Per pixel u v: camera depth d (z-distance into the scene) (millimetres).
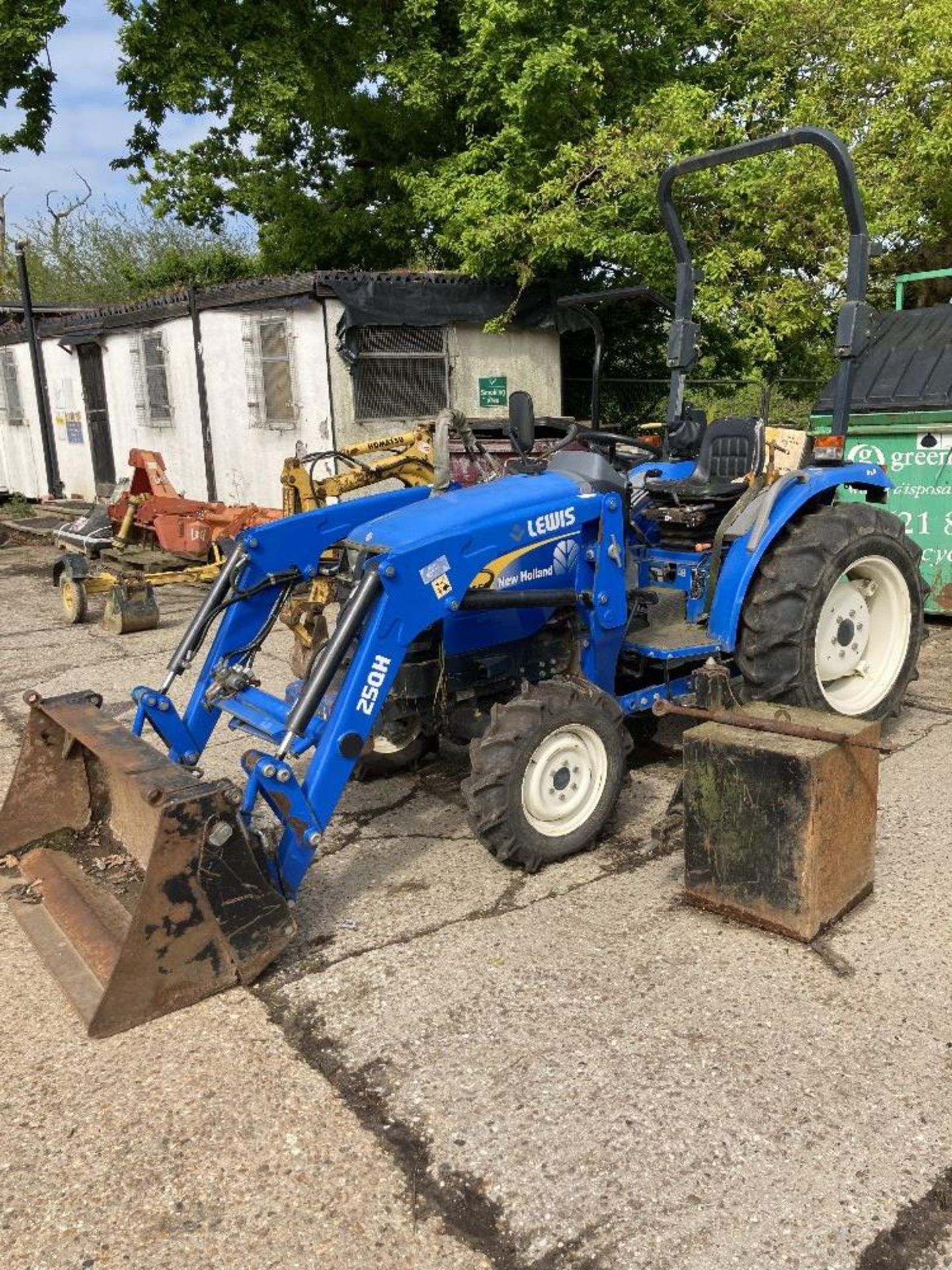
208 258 21016
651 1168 2275
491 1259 2078
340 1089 2590
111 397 14164
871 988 2908
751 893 3219
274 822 3426
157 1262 2102
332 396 9938
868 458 6750
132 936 2816
